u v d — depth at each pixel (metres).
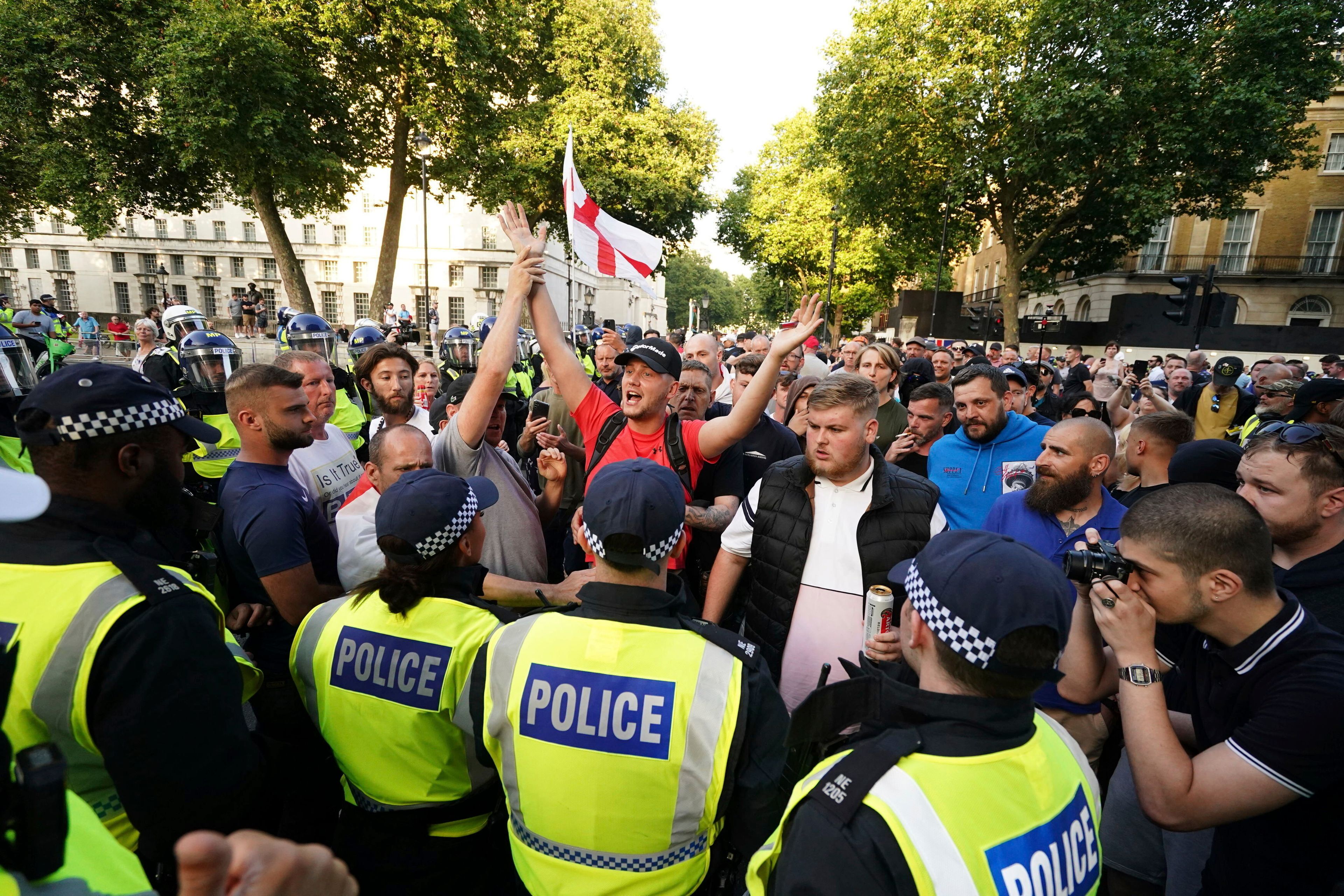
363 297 41.59
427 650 1.67
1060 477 2.53
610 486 1.53
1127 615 1.49
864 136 20.19
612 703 1.42
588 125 21.84
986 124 19.36
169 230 41.78
